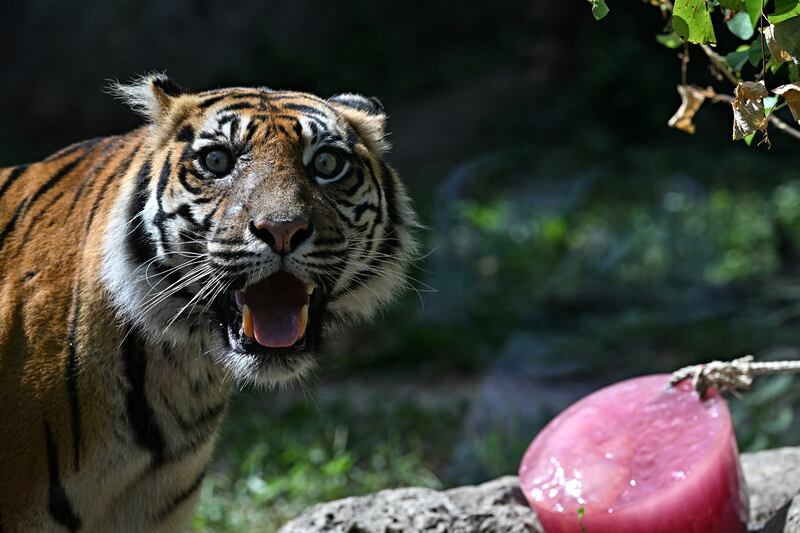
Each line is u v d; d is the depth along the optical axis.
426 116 36.25
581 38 36.28
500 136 33.56
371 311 6.42
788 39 5.04
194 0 33.78
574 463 6.30
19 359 5.85
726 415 6.30
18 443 5.75
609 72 33.91
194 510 6.54
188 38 33.22
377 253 6.26
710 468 6.06
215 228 5.69
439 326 18.44
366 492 10.71
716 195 24.53
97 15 32.41
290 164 5.74
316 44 38.56
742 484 6.39
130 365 5.91
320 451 11.37
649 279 19.97
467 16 42.06
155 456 6.07
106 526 6.14
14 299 5.93
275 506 10.20
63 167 6.37
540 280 20.25
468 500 7.32
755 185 26.92
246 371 5.86
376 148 6.37
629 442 6.34
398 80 38.50
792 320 17.28
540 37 36.62
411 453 12.17
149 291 5.86
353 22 39.81
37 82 31.86
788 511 5.93
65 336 5.84
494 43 41.94
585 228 23.73
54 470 5.80
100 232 5.93
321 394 15.35
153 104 6.05
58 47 32.09
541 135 33.25
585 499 6.08
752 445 11.01
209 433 6.31
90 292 5.87
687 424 6.34
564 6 36.16
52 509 5.85
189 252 5.79
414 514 7.01
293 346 5.85
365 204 6.06
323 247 5.73
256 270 5.64
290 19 37.59
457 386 16.08
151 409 6.02
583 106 33.94
